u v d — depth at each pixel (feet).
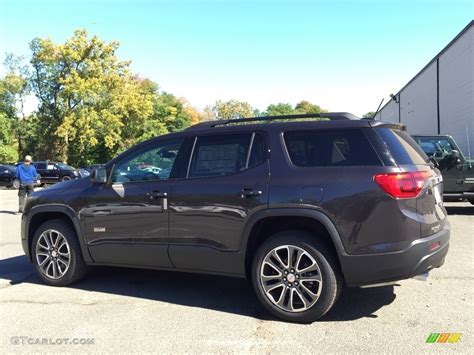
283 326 13.87
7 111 182.70
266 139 15.16
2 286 18.70
